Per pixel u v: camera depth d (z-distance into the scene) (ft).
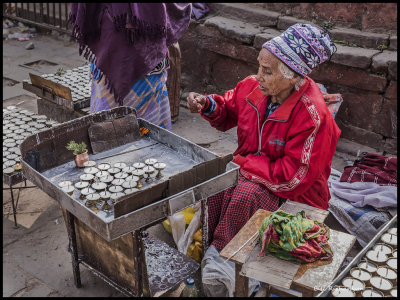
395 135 15.16
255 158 10.88
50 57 22.59
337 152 15.67
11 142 12.42
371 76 14.88
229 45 17.46
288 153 10.37
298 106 10.32
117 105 11.82
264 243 8.42
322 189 11.01
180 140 10.72
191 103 11.67
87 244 9.98
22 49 23.31
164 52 11.12
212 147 16.02
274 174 10.40
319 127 10.14
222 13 18.26
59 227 12.09
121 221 8.06
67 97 13.89
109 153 10.94
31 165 10.07
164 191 8.77
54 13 24.36
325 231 8.90
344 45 15.69
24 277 10.57
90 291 10.25
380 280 8.01
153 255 10.56
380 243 8.93
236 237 8.98
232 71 17.97
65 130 10.50
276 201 10.68
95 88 11.98
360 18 15.66
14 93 19.12
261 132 10.92
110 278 9.84
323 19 16.42
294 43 9.85
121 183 9.70
